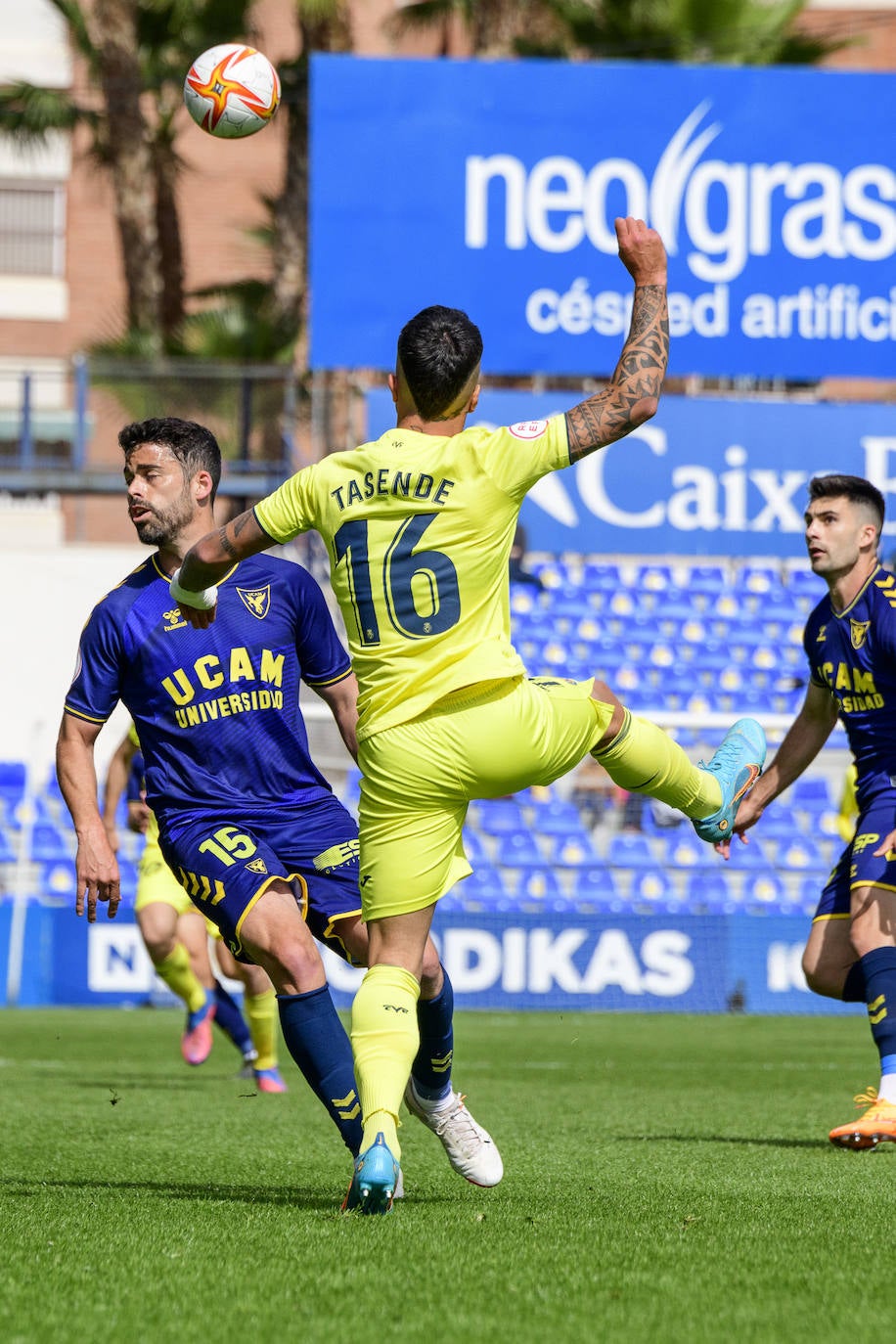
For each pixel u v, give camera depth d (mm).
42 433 70125
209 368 67938
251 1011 31047
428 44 103812
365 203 62469
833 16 101000
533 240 62938
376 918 14016
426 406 14141
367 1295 10836
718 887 59875
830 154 63594
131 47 91688
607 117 63219
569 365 63062
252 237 94312
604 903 59406
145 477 16109
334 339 62469
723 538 64375
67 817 60656
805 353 63719
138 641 15953
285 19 104062
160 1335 9680
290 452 66125
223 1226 13547
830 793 61000
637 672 67938
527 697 13852
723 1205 15273
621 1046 42281
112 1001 55562
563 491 64250
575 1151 20672
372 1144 13570
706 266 63500
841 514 21078
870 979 20688
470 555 13672
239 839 15594
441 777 13594
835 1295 10977
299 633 16516
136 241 91562
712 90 63469
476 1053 39750
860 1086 31812
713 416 64312
